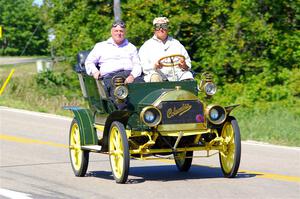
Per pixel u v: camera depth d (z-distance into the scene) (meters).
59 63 77.19
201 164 26.83
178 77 22.69
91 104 23.70
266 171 24.53
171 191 20.00
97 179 22.91
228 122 21.72
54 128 40.50
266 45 59.59
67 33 69.25
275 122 41.03
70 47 69.31
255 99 54.91
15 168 25.88
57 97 64.12
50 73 72.69
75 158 24.06
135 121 21.38
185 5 61.47
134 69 22.83
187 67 22.89
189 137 21.78
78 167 23.70
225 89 57.53
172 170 25.11
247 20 57.97
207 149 21.80
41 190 20.75
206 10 61.03
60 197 19.45
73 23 68.81
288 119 43.00
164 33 23.03
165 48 23.06
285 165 26.27
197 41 61.94
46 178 23.33
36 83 71.44
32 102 58.25
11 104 54.69
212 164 26.77
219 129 22.06
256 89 55.38
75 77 69.88
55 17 73.12
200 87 22.09
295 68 57.12
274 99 54.78
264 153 29.89
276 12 58.84
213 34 60.69
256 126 38.97
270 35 57.62
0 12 176.50
